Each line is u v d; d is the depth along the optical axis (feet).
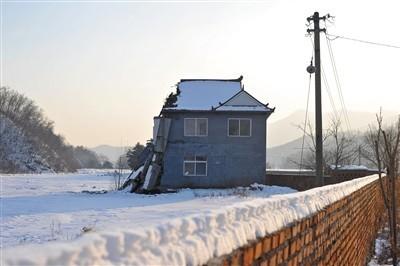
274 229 11.00
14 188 124.98
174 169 109.19
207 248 7.70
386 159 53.26
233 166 109.50
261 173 109.09
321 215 16.67
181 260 6.81
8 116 346.95
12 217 55.88
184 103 112.37
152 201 81.41
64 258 4.83
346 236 24.54
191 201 79.77
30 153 322.96
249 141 109.81
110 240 5.79
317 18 71.97
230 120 110.11
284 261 11.82
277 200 12.34
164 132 109.09
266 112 108.78
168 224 7.13
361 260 34.27
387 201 40.50
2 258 4.32
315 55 71.97
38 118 395.75
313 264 15.16
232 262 8.50
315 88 71.56
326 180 92.02
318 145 70.44
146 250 6.37
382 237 51.70
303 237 13.80
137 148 236.84
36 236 40.60
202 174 109.50
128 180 114.11
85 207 70.13
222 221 8.86
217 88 118.21
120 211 63.36
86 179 199.00
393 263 35.73
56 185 146.00
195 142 109.81
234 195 90.43
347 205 25.05
